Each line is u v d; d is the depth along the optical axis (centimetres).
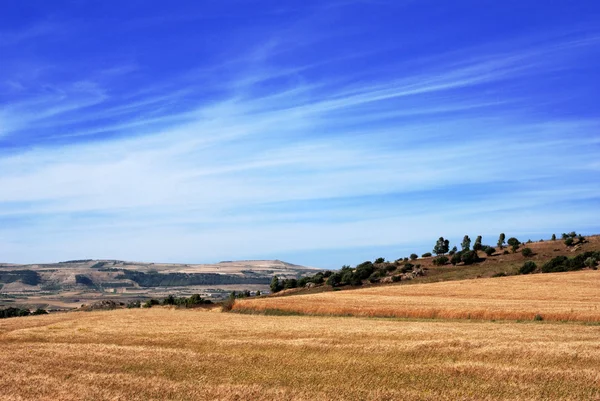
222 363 3281
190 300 10225
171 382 2805
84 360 3406
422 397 2492
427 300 7194
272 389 2634
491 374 2878
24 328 5328
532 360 3203
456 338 3981
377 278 12275
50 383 2792
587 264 10612
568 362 3161
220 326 5141
